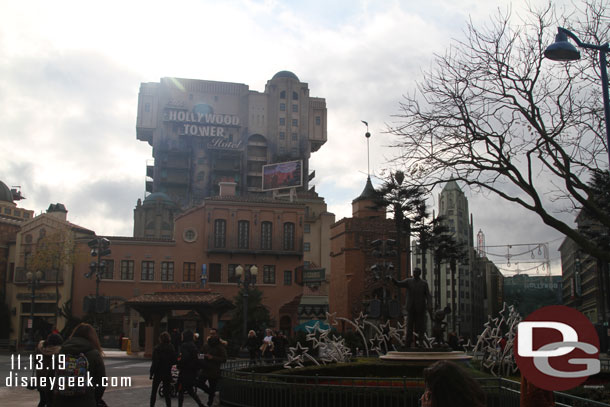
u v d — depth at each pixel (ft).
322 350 75.87
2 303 237.04
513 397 40.57
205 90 462.60
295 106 474.08
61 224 231.71
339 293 213.46
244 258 230.89
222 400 60.18
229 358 136.05
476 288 495.00
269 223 235.40
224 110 464.24
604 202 106.63
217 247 228.02
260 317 182.09
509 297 468.34
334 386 47.19
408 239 209.36
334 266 221.87
